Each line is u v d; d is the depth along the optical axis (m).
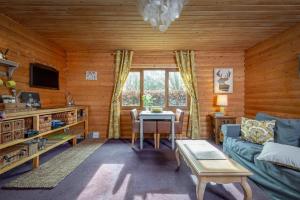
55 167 3.19
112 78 5.46
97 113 5.49
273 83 4.13
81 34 4.12
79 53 5.46
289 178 2.05
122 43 4.76
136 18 3.34
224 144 3.63
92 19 3.36
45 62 4.37
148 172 3.01
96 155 3.86
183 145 2.90
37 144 3.13
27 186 2.51
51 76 4.53
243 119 3.52
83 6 2.90
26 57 3.69
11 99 3.06
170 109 5.55
